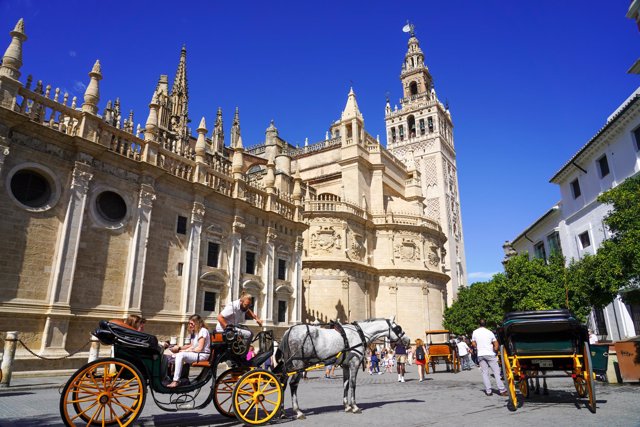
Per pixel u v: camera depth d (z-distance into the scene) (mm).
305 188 51406
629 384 16312
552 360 12047
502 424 9023
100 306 20281
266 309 30438
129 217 22234
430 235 54406
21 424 8945
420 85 96125
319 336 10742
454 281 78500
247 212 30453
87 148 20438
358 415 10320
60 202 19469
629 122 26781
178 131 48406
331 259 44844
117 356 8359
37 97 19078
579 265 22750
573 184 35625
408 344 12906
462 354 30219
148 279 22625
